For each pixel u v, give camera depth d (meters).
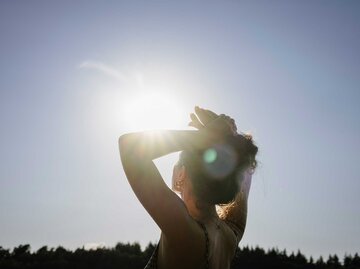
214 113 2.79
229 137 2.67
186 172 2.67
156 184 2.35
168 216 2.37
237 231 3.13
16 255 93.94
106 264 97.94
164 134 2.42
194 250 2.48
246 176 3.25
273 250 86.38
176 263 2.48
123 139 2.37
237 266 81.12
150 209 2.35
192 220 2.51
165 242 2.48
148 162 2.35
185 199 2.69
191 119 2.78
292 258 85.69
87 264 99.12
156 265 2.59
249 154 2.69
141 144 2.35
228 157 2.60
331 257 80.00
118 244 102.00
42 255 97.19
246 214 3.27
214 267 2.62
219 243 2.73
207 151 2.55
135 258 99.62
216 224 2.78
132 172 2.32
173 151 2.43
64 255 97.25
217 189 2.60
